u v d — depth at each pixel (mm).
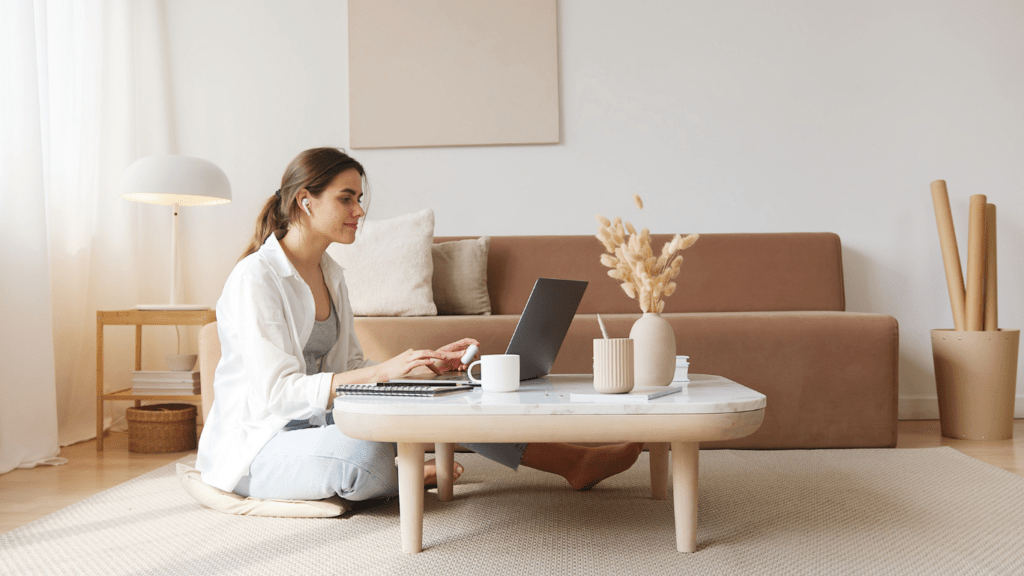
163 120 3170
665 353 1395
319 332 1714
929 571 1196
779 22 3139
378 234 2713
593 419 1158
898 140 3102
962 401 2555
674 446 1302
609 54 3174
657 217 3152
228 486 1603
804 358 2316
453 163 3193
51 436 2326
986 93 3074
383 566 1239
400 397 1268
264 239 1698
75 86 2785
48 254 2598
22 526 1546
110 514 1627
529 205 3182
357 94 3191
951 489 1768
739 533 1415
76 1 2803
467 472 2057
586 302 2930
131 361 2998
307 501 1570
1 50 2262
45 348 2324
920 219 3094
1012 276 3051
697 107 3156
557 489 1813
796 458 2172
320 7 3232
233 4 3236
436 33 3182
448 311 2805
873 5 3113
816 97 3131
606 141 3170
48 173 2584
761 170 3139
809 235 2994
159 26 3197
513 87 3172
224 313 1635
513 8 3176
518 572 1200
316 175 1596
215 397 1659
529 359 1510
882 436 2311
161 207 3143
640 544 1345
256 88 3232
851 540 1365
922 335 3080
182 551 1344
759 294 2936
